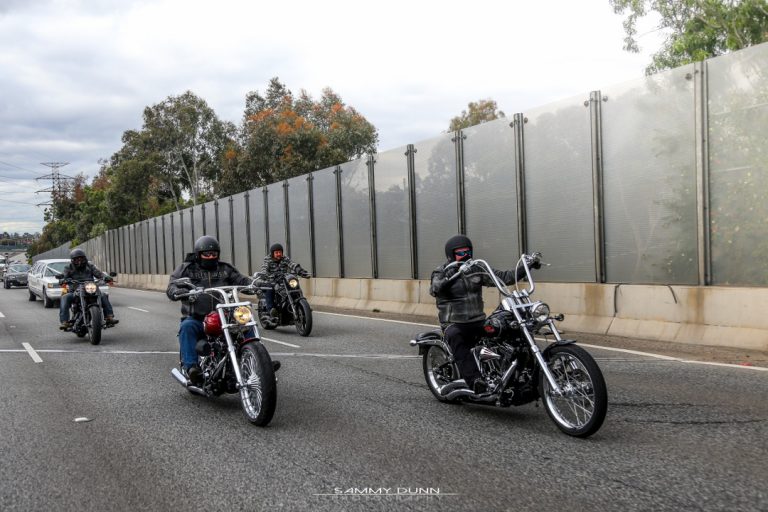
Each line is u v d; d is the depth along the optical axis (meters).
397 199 18.03
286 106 50.03
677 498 4.09
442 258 16.41
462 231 15.62
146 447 5.61
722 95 10.25
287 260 13.79
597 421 5.23
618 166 11.85
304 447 5.49
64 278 13.31
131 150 55.00
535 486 4.40
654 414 6.13
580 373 5.62
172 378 8.80
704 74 10.46
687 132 10.75
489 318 5.96
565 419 5.67
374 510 4.11
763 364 8.39
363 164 19.58
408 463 4.99
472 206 15.35
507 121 14.23
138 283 43.47
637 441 5.31
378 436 5.75
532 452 5.13
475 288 6.43
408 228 17.59
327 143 43.50
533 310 5.63
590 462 4.83
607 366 8.65
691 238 10.70
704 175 10.44
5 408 7.19
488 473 4.70
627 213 11.71
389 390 7.65
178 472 4.95
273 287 13.35
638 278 11.55
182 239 35.81
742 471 4.54
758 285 9.82
